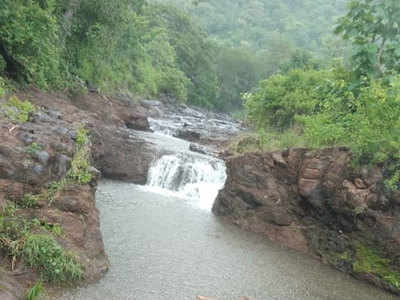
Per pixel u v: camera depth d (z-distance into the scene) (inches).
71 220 276.4
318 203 394.0
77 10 868.6
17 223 244.5
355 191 360.5
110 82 1133.1
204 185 606.9
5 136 283.3
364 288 330.6
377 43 467.2
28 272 227.0
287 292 303.1
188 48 2199.8
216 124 1305.4
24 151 272.5
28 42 529.0
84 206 292.8
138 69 1491.1
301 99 634.2
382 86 388.2
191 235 396.8
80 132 364.8
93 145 569.9
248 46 3902.6
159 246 350.3
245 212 459.8
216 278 306.3
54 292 229.0
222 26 4680.1
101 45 961.5
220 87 2672.2
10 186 257.3
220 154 737.0
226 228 441.4
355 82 421.4
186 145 834.2
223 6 5221.5
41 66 608.7
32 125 333.4
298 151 425.4
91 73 988.6
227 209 482.6
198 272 311.3
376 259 344.2
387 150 349.4
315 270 355.6
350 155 373.4
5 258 225.6
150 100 1445.6
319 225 398.3
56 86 725.3
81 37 914.7
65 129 353.1
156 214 446.6
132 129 923.4
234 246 386.0
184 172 603.2
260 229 437.7
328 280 337.4
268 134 618.5
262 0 5467.5
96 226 297.6
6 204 249.0
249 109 754.8
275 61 2984.7
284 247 405.7
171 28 2260.1
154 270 299.4
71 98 785.6
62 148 309.9
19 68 548.4
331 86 455.8
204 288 286.2
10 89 502.0
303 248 399.5
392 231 336.8
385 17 413.7
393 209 340.2
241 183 473.7
